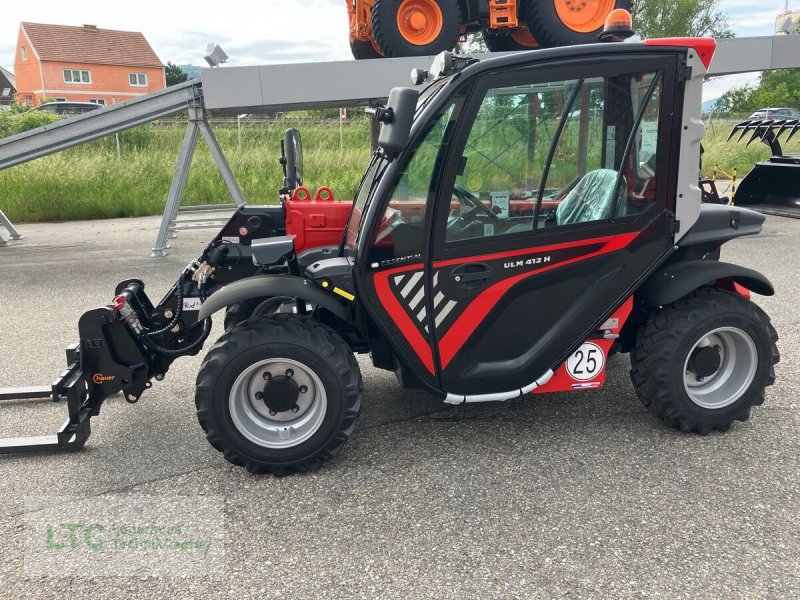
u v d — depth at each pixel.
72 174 13.76
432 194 2.92
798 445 3.22
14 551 2.55
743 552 2.39
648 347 3.26
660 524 2.58
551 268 3.07
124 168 14.28
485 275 3.03
